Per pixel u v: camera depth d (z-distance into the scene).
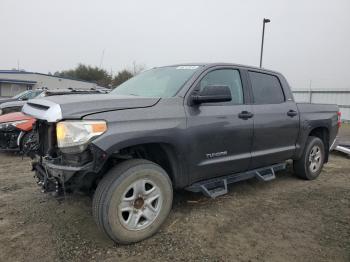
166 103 3.36
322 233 3.44
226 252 3.01
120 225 2.97
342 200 4.49
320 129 5.68
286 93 4.96
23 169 5.90
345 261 2.90
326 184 5.29
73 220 3.61
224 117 3.80
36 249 3.00
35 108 3.22
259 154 4.34
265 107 4.43
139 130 3.01
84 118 2.79
